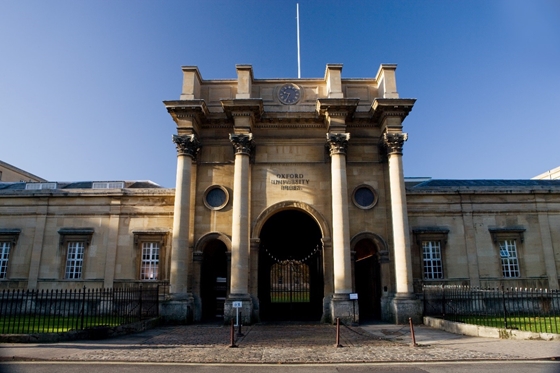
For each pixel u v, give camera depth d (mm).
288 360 14289
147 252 34406
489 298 28453
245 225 28547
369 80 33250
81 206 35625
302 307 38750
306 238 39719
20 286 34312
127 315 25891
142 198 35281
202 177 31531
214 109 32594
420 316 27203
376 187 31219
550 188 34875
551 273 33781
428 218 34562
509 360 13938
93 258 34469
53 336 18078
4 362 13680
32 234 35406
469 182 40656
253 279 29328
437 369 12672
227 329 24609
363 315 33688
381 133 31688
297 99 32531
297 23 36125
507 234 34406
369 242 31750
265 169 31297
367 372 12367
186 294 28281
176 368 12977
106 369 12664
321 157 31484
